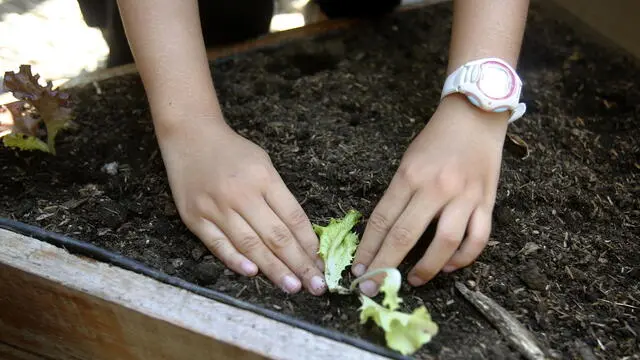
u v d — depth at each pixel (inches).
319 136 24.0
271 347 16.8
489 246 20.6
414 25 30.5
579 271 20.2
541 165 23.6
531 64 28.7
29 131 22.2
